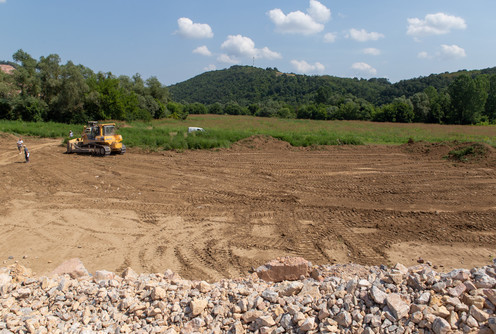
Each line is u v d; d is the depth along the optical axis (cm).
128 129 3700
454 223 1105
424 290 543
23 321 575
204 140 2845
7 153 2545
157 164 2153
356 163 2170
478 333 459
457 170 1867
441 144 2470
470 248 931
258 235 1059
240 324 526
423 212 1209
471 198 1360
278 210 1277
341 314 506
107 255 950
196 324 538
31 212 1283
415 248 940
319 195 1458
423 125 6794
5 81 5059
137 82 7794
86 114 5594
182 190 1566
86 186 1641
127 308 597
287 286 602
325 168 2027
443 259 873
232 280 734
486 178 1669
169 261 908
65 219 1212
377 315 503
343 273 743
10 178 1780
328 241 1001
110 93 5712
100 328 557
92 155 2481
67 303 624
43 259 930
